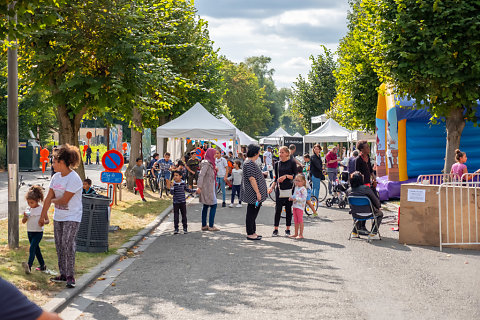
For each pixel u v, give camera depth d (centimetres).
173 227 1407
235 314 603
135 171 2052
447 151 1753
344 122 3281
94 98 1428
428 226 1081
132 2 1505
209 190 1317
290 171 1232
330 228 1335
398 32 1602
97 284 767
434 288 718
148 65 1509
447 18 1548
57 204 726
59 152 727
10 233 957
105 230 995
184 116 2492
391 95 1952
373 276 793
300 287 726
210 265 891
